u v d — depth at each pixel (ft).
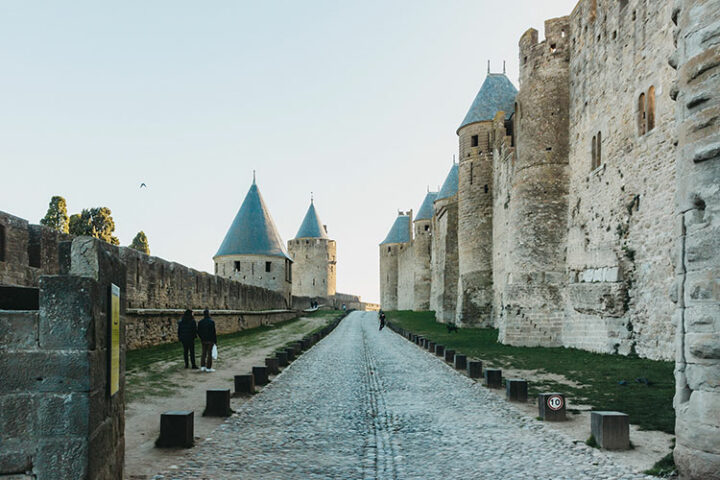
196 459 20.94
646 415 28.12
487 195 117.50
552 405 27.99
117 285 15.64
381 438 25.04
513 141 103.40
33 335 12.49
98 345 13.33
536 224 75.97
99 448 13.37
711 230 17.62
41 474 12.27
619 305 59.36
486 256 116.67
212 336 47.47
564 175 76.23
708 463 16.97
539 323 73.77
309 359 60.59
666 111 52.03
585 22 71.61
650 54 55.26
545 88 77.87
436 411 31.40
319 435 25.57
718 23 17.92
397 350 72.54
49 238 47.29
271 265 200.03
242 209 206.28
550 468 20.04
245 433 25.63
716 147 17.60
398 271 280.31
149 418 28.07
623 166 60.23
